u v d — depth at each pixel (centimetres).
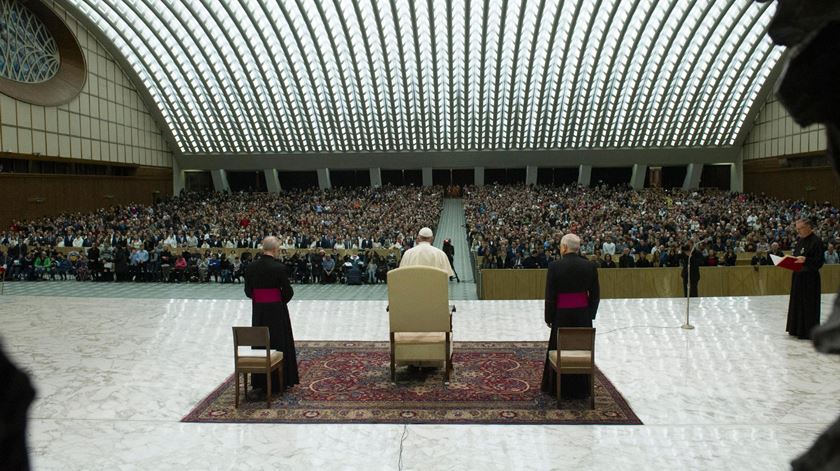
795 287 1038
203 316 1323
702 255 1830
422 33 4050
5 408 84
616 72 4509
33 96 3325
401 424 653
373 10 3684
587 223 3281
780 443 588
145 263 2256
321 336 1116
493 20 3831
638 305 1416
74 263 2333
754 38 4062
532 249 2125
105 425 653
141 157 4675
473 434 621
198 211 4125
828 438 101
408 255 870
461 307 1422
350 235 2764
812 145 4203
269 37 4069
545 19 3900
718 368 853
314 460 561
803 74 96
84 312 1380
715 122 4994
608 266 1927
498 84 4444
